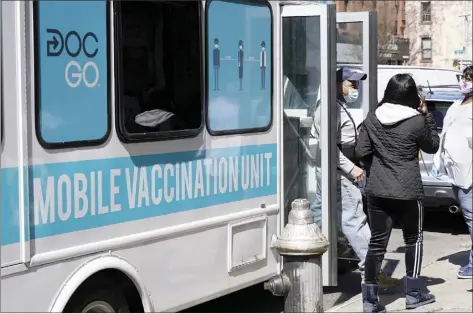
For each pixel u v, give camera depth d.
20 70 4.02
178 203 5.12
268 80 6.09
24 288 4.06
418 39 38.12
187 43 5.21
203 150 5.35
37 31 4.12
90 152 4.45
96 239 4.49
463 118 7.14
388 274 7.87
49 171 4.20
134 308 4.88
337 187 6.64
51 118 4.20
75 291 4.41
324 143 6.34
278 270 6.18
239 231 5.71
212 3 5.45
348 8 28.58
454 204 9.86
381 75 11.45
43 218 4.16
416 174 6.04
